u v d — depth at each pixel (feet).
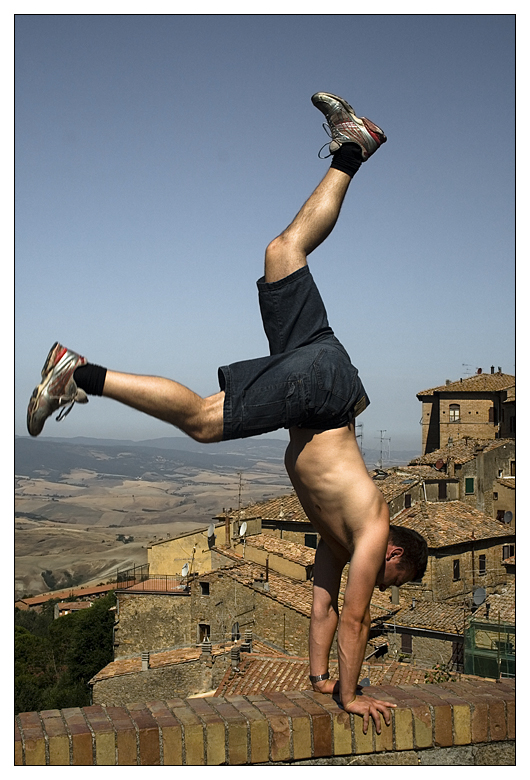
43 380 11.60
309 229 13.76
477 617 78.54
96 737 12.25
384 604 95.40
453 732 13.96
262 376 12.53
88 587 297.53
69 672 142.72
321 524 13.89
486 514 129.80
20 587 324.60
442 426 178.29
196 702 13.85
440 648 83.56
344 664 13.43
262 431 12.71
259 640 83.15
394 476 126.11
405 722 13.73
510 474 134.62
